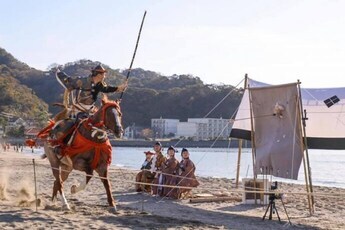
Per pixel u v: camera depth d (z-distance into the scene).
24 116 153.00
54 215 13.80
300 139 16.17
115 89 14.65
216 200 18.97
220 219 14.93
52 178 26.67
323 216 16.06
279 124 16.64
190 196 19.92
